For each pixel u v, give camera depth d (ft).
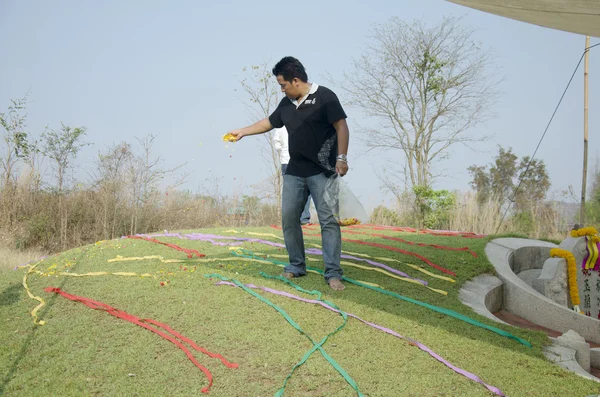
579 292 19.86
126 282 16.16
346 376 10.47
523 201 44.39
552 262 20.04
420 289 16.93
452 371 11.01
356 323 13.21
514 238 26.16
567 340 13.51
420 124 55.72
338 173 14.87
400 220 39.47
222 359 11.10
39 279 17.02
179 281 16.14
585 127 29.58
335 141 15.57
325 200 15.67
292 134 15.66
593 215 38.34
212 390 9.99
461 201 39.22
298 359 11.21
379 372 10.82
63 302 14.56
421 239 25.20
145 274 16.93
